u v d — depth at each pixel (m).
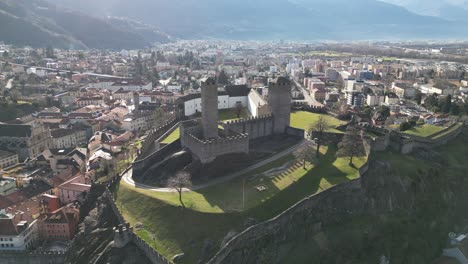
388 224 132.75
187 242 107.00
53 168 197.00
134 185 135.38
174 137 167.12
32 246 138.88
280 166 142.50
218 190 126.56
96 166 187.88
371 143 159.00
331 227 124.81
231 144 141.00
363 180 139.75
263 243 109.88
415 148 177.38
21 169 199.38
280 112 170.38
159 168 141.62
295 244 116.19
